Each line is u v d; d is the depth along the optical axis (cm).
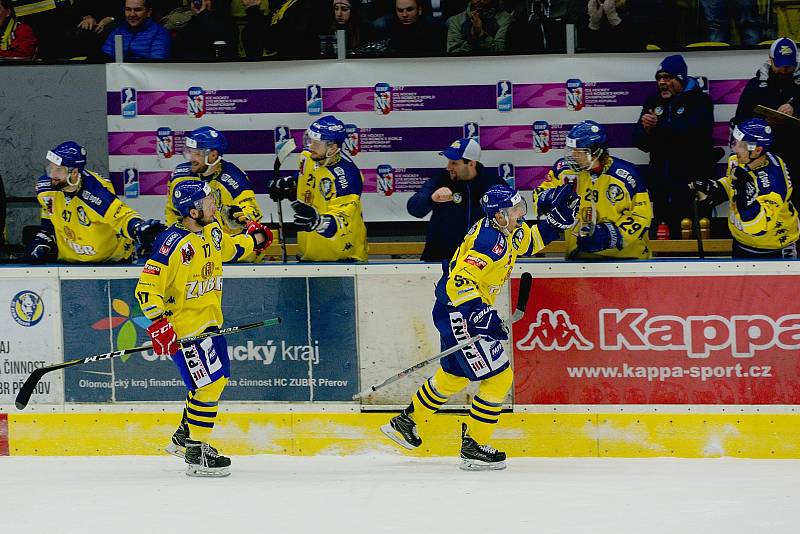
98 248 2830
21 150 3384
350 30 3434
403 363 2717
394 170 3334
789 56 3039
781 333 2598
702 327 2622
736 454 2630
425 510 2162
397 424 2622
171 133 3359
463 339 2536
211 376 2522
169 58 3369
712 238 3272
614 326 2647
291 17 3412
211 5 3500
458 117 3303
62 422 2823
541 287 2661
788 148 3064
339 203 2817
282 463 2680
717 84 3241
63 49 3566
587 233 2664
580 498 2239
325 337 2736
